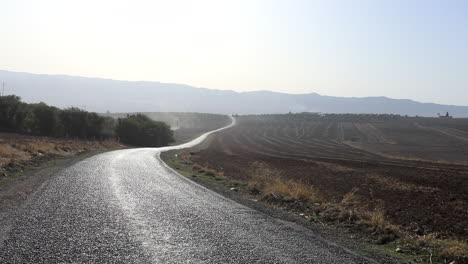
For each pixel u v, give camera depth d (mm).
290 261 6484
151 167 24859
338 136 113625
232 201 13016
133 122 78500
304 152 65562
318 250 7270
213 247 7145
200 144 88625
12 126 56719
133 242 7277
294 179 27531
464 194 20984
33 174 17359
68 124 64938
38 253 6414
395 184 24703
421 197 20375
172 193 14023
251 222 9570
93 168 21312
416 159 52719
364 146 81875
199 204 11922
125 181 16641
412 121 160875
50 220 8742
